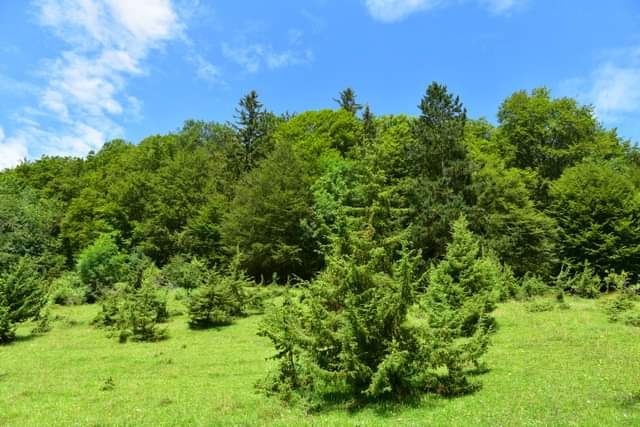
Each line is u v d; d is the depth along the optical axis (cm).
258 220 4659
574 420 929
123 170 6888
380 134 5259
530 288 3066
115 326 2495
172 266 4481
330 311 1281
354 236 1340
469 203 3984
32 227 5550
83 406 1265
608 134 5919
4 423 1120
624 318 2130
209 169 6219
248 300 2902
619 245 3922
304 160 5528
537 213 4169
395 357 1093
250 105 6353
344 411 1126
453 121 4216
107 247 4156
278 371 1321
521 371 1395
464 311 1838
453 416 1013
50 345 2184
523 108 5491
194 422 1084
